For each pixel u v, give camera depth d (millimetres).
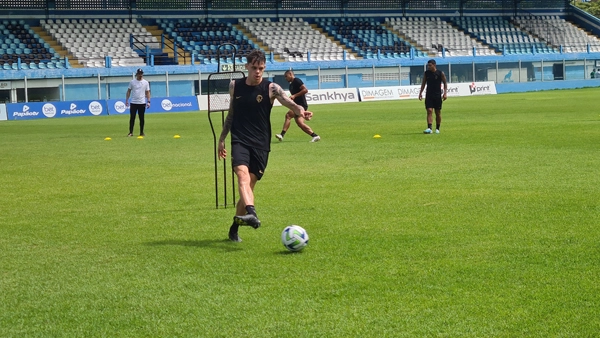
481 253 6641
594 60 58500
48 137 23328
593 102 35125
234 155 7352
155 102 41156
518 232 7449
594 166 12219
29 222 8844
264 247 7188
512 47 60688
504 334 4637
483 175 11562
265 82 7434
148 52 46188
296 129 23672
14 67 42656
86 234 8070
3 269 6586
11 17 48344
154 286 5930
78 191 11266
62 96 42250
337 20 58312
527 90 54250
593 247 6734
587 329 4676
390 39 57625
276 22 55875
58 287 5977
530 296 5355
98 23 50094
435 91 19625
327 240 7371
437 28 60406
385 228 7859
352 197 9914
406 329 4773
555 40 63188
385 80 51500
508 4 64812
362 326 4852
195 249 7184
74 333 4906
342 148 16719
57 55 45656
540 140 16859
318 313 5137
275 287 5781
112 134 23969
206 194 10711
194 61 48219
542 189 10023
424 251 6777
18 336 4875
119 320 5133
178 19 53531
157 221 8719
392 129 22109
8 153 17938
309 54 49812
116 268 6531
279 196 10164
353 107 38375
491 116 26625
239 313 5191
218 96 9227
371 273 6094
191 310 5293
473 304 5215
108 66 43938
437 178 11422
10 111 37469
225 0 54969
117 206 9836
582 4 95688
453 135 19000
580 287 5527
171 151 17344
